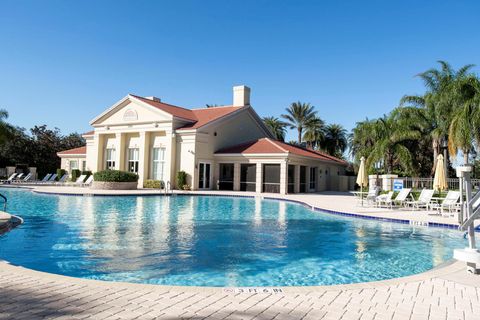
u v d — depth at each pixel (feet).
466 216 21.39
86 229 38.75
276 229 41.65
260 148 101.86
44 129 185.98
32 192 89.20
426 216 50.24
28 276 18.16
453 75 92.32
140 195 79.97
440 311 14.67
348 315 14.11
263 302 15.34
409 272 25.38
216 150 106.93
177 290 16.58
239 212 57.41
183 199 78.74
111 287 16.74
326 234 39.09
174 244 32.27
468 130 73.77
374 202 67.26
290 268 25.77
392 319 13.80
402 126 99.45
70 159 143.64
